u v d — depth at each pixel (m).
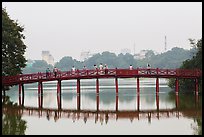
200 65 72.69
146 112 48.19
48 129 36.34
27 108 51.97
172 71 66.56
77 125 38.72
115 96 69.69
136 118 43.38
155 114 46.38
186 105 54.44
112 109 51.34
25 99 64.88
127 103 58.12
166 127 37.31
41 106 54.44
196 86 67.62
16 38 64.69
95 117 44.28
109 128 37.12
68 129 36.47
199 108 50.88
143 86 106.38
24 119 42.16
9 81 61.94
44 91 85.12
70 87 104.19
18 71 66.25
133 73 66.00
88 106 54.66
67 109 51.34
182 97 65.62
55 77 65.12
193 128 36.44
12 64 64.56
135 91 82.69
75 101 61.31
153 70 66.38
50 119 42.47
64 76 65.38
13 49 64.75
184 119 42.03
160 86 106.50
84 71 65.88
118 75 66.06
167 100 61.34
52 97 68.50
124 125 38.75
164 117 43.84
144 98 65.44
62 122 40.50
